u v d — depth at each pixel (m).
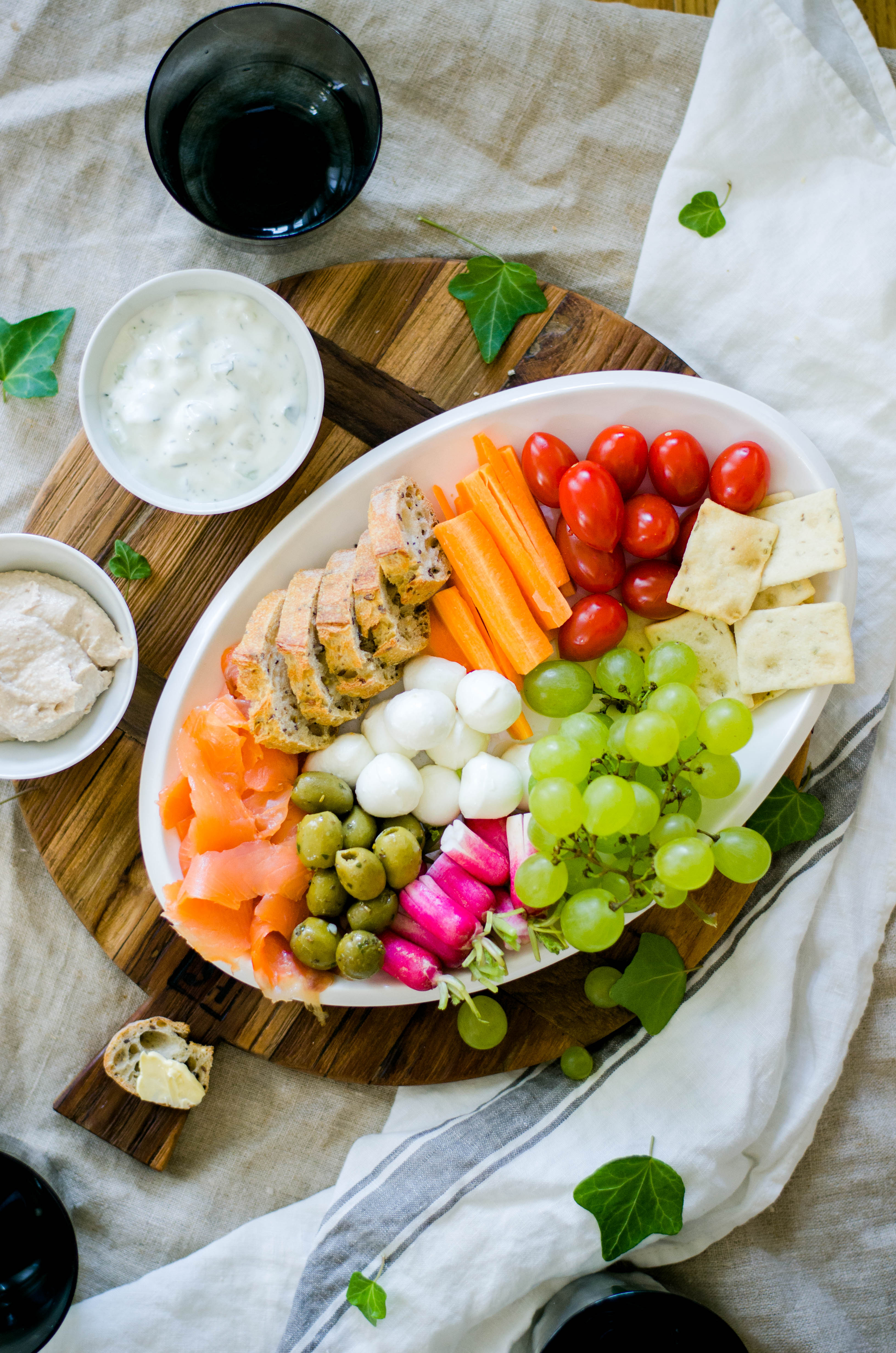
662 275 0.72
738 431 0.70
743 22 0.71
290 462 0.68
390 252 0.73
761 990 0.72
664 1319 0.69
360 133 0.70
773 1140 0.72
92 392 0.68
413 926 0.68
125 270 0.73
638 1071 0.72
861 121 0.71
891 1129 0.74
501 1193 0.70
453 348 0.71
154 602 0.71
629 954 0.72
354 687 0.69
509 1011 0.72
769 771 0.69
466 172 0.73
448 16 0.72
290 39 0.69
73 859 0.71
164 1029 0.71
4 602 0.68
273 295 0.67
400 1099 0.73
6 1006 0.73
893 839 0.73
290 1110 0.73
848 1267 0.73
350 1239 0.70
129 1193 0.73
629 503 0.70
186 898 0.68
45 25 0.72
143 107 0.73
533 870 0.66
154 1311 0.71
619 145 0.73
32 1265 0.70
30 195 0.73
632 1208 0.69
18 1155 0.73
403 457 0.70
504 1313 0.72
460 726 0.70
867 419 0.72
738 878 0.67
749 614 0.70
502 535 0.69
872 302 0.71
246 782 0.69
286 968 0.69
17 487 0.74
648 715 0.65
